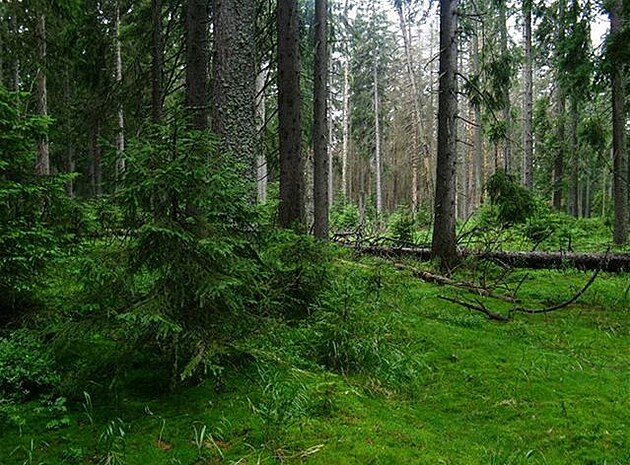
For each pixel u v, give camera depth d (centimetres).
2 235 406
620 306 746
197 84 941
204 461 293
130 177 362
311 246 551
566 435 355
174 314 358
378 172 3138
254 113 645
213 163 386
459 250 1067
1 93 437
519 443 346
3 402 344
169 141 369
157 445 307
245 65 628
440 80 986
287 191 939
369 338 493
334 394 386
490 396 422
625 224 1425
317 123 1136
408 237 1369
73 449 297
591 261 1033
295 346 471
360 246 1188
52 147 1838
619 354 546
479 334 591
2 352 367
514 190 1071
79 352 421
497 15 1950
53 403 347
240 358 419
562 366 492
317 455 302
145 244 362
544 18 1466
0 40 1127
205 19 946
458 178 3722
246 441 315
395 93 4159
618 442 346
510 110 2284
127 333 362
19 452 295
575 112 2031
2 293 447
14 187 425
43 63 1176
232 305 379
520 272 996
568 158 2305
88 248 457
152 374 401
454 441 343
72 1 1069
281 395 363
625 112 1412
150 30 1105
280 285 525
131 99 1080
